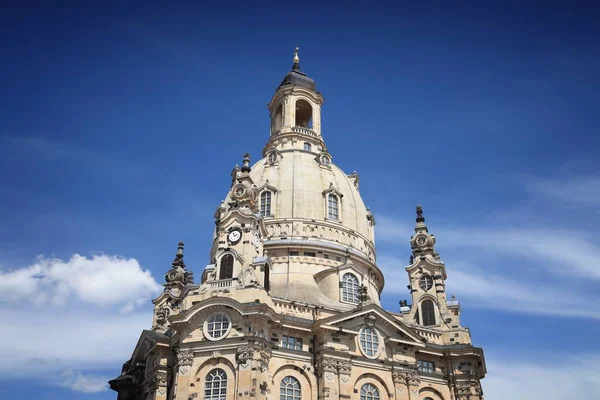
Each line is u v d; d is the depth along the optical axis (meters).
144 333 85.50
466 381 81.69
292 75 121.69
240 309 71.69
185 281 104.88
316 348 75.50
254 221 82.81
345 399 72.62
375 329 79.00
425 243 98.62
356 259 93.62
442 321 88.94
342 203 99.56
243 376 68.38
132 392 87.88
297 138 110.94
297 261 90.12
